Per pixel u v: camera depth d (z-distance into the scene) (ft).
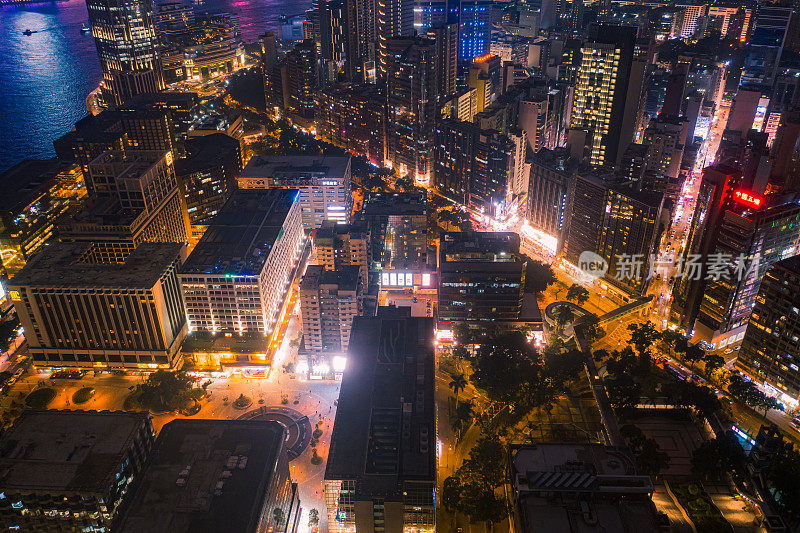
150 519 614.34
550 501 586.04
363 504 643.45
